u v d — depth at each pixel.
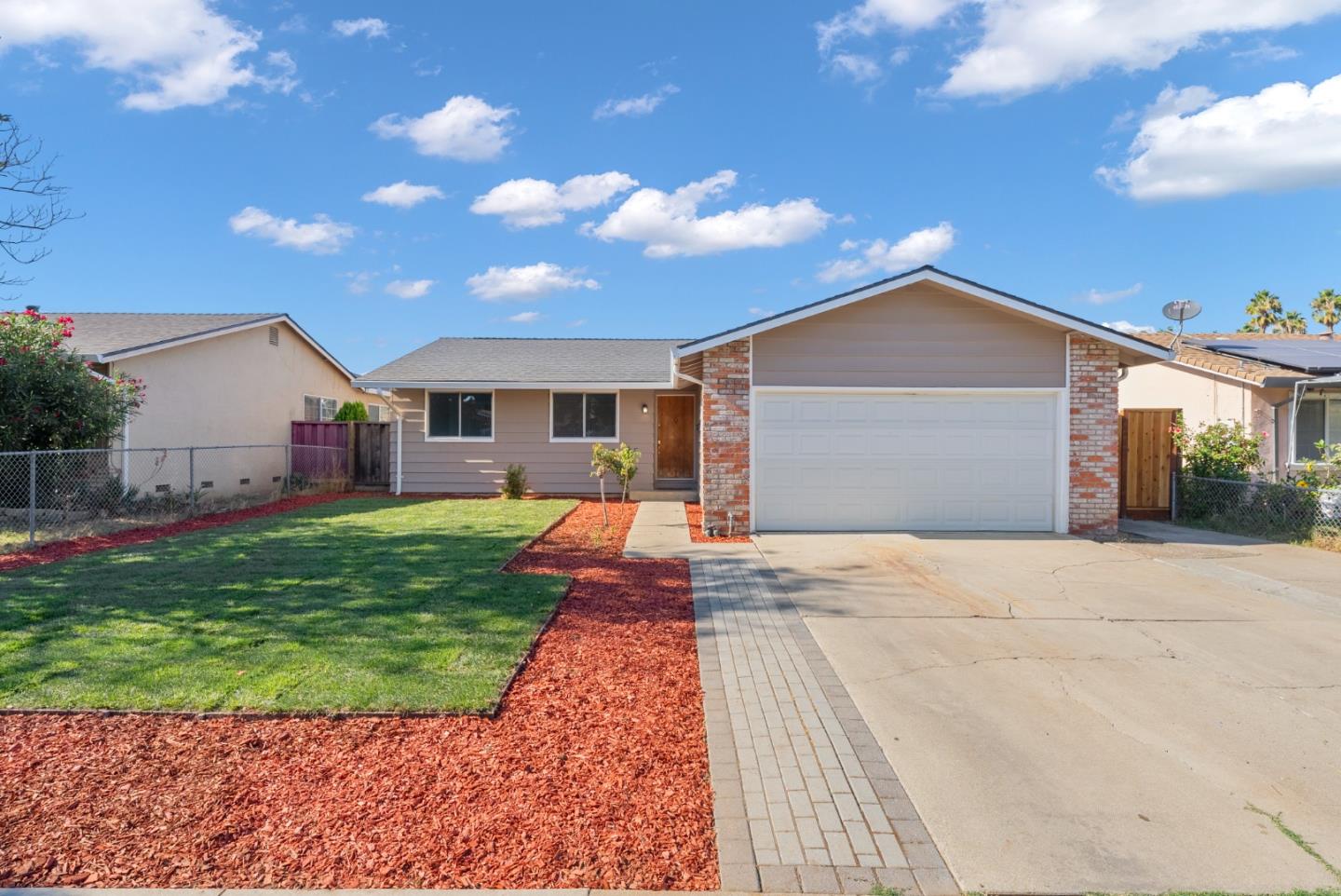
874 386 11.41
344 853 2.96
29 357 12.20
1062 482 11.34
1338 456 11.34
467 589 7.12
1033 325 11.37
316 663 4.96
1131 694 4.86
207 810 3.26
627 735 4.12
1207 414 14.48
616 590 7.55
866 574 8.48
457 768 3.66
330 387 22.52
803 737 4.16
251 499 15.76
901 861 3.00
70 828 3.12
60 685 4.56
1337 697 4.81
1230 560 9.29
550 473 17.83
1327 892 2.79
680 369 12.75
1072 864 2.98
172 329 16.56
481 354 19.66
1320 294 36.12
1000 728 4.32
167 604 6.49
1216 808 3.42
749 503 11.30
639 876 2.87
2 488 12.38
